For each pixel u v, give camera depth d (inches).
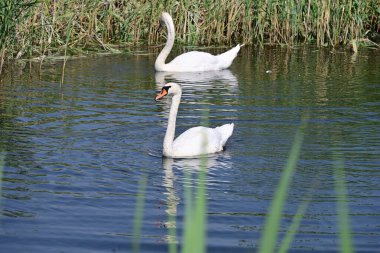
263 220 412.8
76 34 988.6
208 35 1037.8
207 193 455.8
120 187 466.3
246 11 1025.5
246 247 374.0
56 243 379.6
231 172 496.1
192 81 822.5
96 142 566.9
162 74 862.5
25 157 522.9
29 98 712.4
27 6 875.4
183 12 1030.4
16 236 387.2
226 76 852.6
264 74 858.1
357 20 1005.8
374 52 997.8
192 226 137.9
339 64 915.4
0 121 620.7
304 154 538.6
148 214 421.1
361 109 682.2
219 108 685.9
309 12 1034.7
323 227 405.1
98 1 992.2
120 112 665.0
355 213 426.0
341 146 558.9
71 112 660.1
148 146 561.9
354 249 372.8
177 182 476.7
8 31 820.6
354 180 483.8
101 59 929.5
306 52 994.7
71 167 504.1
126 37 1018.7
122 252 369.7
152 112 669.9
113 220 411.2
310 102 710.5
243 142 568.7
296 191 462.3
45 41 930.7
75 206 431.8
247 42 1038.4
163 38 1051.9
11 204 431.5
